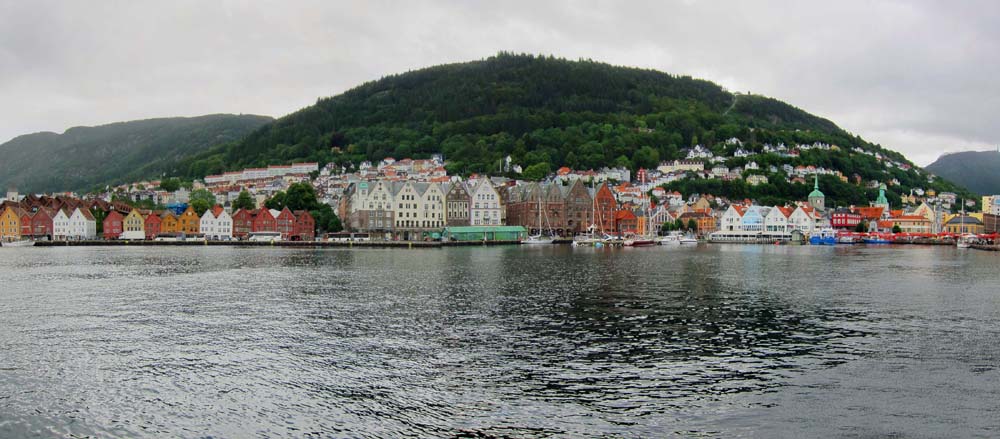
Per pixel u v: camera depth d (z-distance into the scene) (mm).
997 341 48906
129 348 46688
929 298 71875
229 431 31062
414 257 142125
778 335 50906
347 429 31141
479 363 42125
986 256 158250
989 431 30797
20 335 51156
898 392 36281
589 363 42094
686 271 104188
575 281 87375
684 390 36625
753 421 32031
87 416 33000
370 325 54688
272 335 50875
